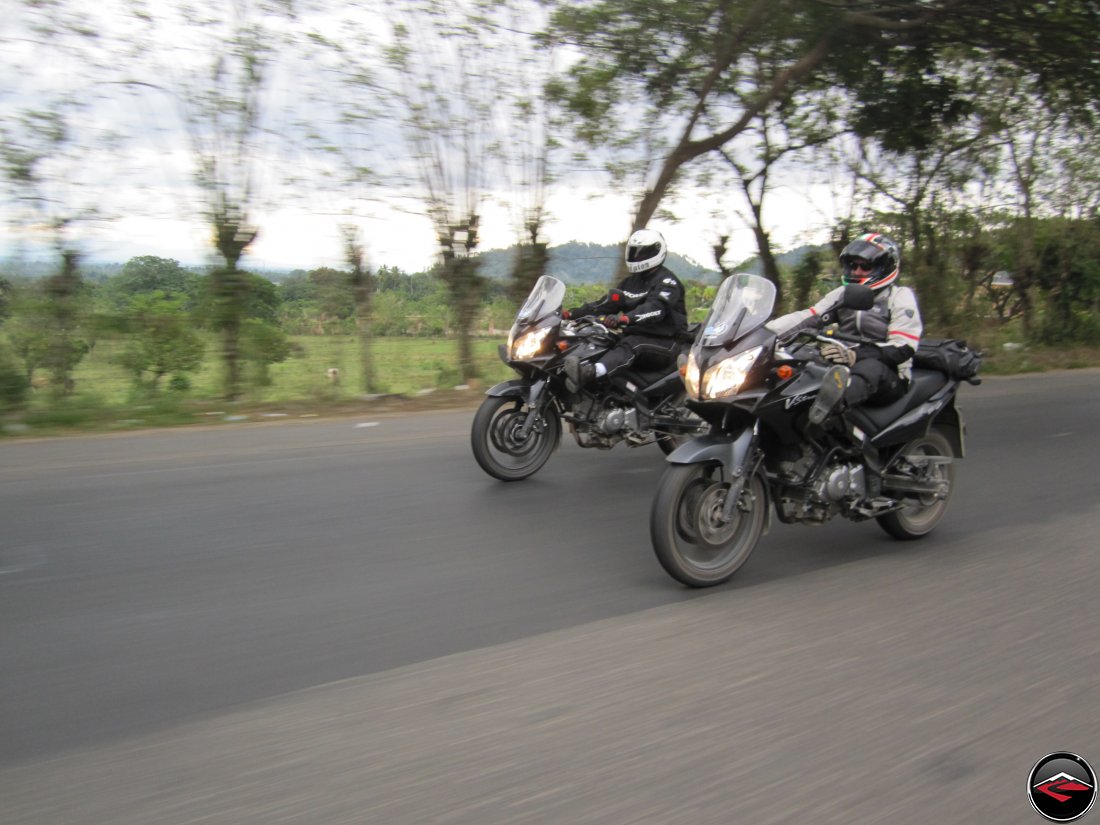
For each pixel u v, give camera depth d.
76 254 9.37
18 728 3.01
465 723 3.04
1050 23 13.73
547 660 3.57
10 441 7.95
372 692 3.28
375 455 7.39
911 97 15.34
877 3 13.05
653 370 6.79
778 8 12.28
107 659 3.54
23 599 4.16
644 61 12.34
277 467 6.89
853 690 3.31
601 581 4.54
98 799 2.59
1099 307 19.02
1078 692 3.31
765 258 15.82
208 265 10.23
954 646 3.73
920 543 5.28
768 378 4.49
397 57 10.54
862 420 4.92
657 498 4.32
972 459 7.64
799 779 2.71
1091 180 17.97
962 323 17.38
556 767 2.77
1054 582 4.57
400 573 4.59
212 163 10.02
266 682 3.36
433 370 11.53
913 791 2.65
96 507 5.69
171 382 10.03
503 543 5.13
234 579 4.45
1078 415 10.16
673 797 2.61
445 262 11.55
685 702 3.20
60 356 9.30
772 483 4.76
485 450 6.46
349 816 2.51
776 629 3.90
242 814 2.52
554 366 6.45
